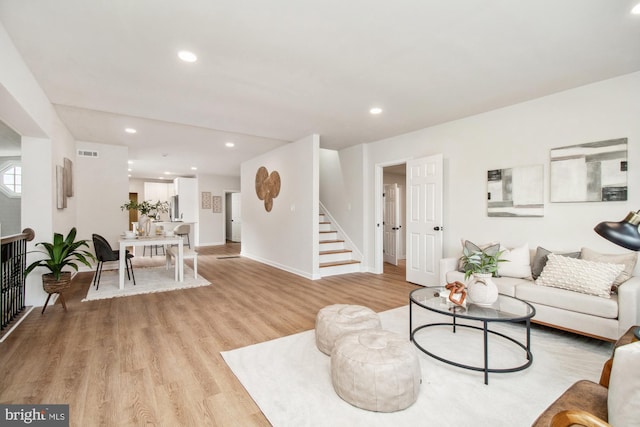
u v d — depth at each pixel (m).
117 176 5.82
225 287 4.46
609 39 2.27
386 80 2.98
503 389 1.91
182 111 3.87
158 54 2.50
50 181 3.52
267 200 6.51
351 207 5.99
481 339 2.66
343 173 6.19
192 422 1.60
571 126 3.17
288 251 5.76
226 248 9.21
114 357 2.28
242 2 1.87
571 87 3.14
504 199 3.70
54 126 3.75
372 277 5.23
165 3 1.88
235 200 11.11
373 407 1.69
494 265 2.44
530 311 2.17
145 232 4.99
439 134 4.44
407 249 4.86
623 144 2.84
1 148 5.30
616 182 2.88
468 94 3.33
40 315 3.18
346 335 2.05
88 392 1.84
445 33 2.21
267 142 5.66
